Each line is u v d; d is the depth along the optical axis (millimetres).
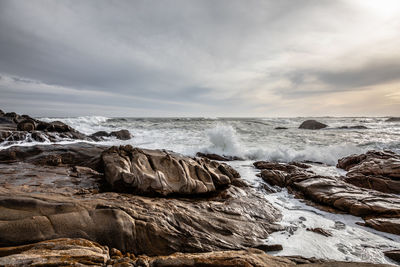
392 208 4863
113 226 3527
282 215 5203
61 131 15164
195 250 3543
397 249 3787
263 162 10109
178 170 6160
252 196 6223
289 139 18359
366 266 2844
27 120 13922
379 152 9258
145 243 3500
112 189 5410
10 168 6496
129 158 6344
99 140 16156
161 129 25922
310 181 6793
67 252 2799
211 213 4656
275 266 2867
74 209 3693
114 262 2828
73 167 6785
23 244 3029
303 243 4012
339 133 23562
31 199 3701
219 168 7348
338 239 4160
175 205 4680
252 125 35781
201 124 35250
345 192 5863
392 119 63281
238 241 3900
